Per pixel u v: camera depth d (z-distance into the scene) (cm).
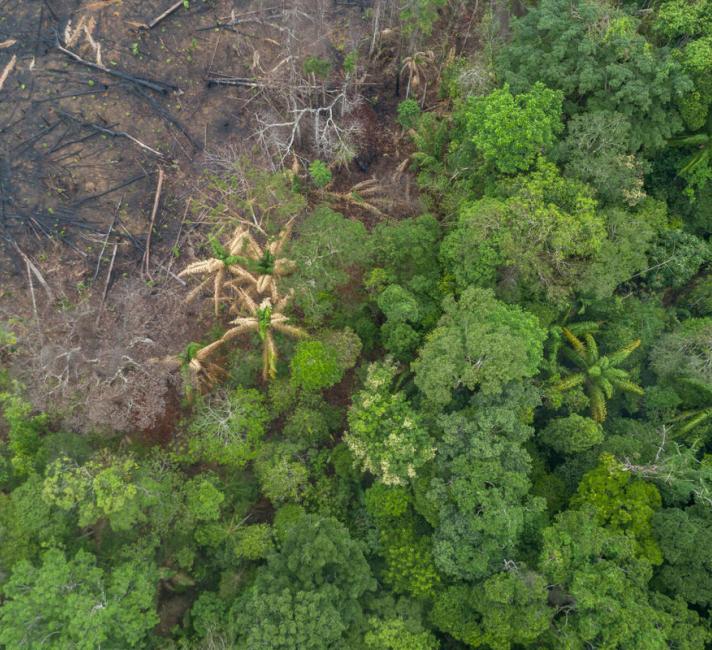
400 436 1908
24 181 2697
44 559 1769
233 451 2122
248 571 2120
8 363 2420
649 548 1798
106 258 2670
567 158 2202
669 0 2300
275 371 2312
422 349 2055
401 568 1944
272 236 2497
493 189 2286
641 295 2475
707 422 2269
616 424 2298
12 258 2641
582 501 1933
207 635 1905
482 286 2192
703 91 2166
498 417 1850
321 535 1820
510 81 2239
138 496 1928
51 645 1655
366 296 2500
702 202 2536
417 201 2708
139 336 2291
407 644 1820
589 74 2131
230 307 2555
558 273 2167
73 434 2125
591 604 1636
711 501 1827
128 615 1755
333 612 1681
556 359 2436
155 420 2412
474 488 1784
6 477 2053
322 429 2308
